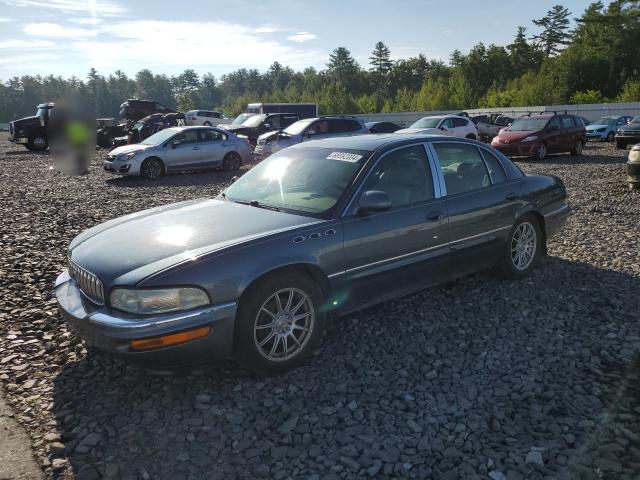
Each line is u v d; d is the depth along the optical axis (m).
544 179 5.68
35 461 2.75
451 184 4.76
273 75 141.50
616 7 69.62
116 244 3.68
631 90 51.69
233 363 3.79
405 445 2.85
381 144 4.51
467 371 3.61
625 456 2.73
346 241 3.90
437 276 4.63
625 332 4.15
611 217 8.16
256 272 3.40
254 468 2.70
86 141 16.11
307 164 4.55
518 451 2.79
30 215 9.23
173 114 26.00
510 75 81.44
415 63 100.19
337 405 3.23
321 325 3.79
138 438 2.94
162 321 3.15
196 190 12.52
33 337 4.21
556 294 4.98
